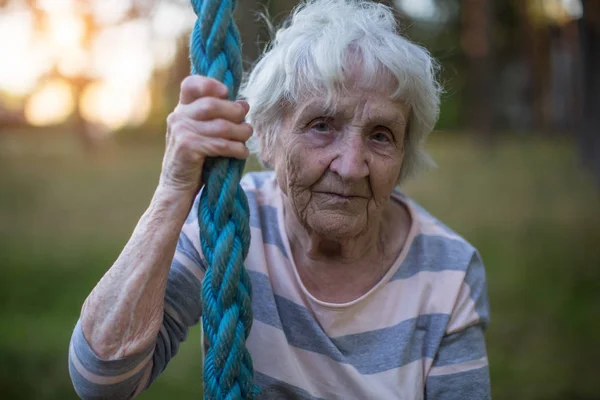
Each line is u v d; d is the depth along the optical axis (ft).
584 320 15.98
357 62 4.70
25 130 59.16
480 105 61.11
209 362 4.38
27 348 14.34
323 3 5.31
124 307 4.22
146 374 4.67
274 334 5.05
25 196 35.14
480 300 5.45
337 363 5.02
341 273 5.33
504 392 12.34
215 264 4.23
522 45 68.90
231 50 4.20
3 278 19.79
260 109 5.11
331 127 4.84
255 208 5.53
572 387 12.39
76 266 21.54
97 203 33.42
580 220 27.78
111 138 60.44
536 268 20.53
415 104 5.02
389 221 5.63
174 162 4.16
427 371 5.16
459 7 68.64
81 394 4.44
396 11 5.69
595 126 32.48
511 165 47.88
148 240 4.23
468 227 26.96
